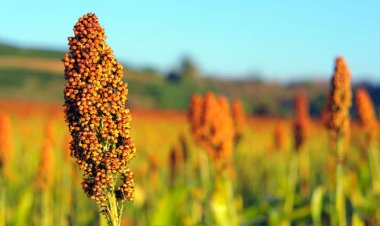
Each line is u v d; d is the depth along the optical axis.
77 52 4.66
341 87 10.15
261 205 13.13
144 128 37.19
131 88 102.75
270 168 25.12
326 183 18.25
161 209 11.73
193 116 12.26
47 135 14.59
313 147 30.56
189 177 17.17
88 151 4.64
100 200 4.72
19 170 18.78
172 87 106.50
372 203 13.89
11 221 12.36
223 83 134.12
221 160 11.30
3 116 12.22
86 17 4.68
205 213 13.74
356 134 23.61
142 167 18.42
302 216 12.59
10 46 130.00
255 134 38.59
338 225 10.30
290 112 93.12
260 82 135.12
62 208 13.75
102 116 4.67
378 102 91.62
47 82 96.06
